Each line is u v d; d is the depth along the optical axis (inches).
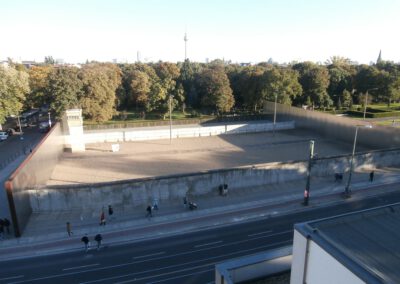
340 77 3580.2
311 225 436.5
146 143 2144.4
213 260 902.4
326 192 1348.4
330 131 2246.6
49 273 844.6
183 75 3713.1
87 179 1465.3
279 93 2928.2
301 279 430.3
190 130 2343.8
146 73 3513.8
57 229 1053.8
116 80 3065.9
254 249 956.6
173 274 842.2
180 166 1657.2
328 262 383.6
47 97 2591.0
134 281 815.1
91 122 2645.2
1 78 2155.5
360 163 1588.3
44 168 1382.9
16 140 2165.4
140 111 3277.6
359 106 3489.2
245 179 1366.9
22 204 1043.3
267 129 2546.8
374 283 324.2
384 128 1833.2
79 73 2513.5
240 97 3395.7
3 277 827.4
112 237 1014.4
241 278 502.3
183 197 1282.0
